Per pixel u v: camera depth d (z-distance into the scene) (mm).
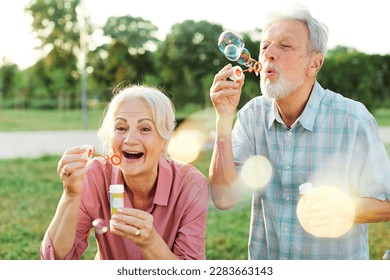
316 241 2914
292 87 2814
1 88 41875
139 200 2635
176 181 2604
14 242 5617
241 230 5977
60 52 39188
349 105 2908
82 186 2463
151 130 2434
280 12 2840
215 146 2883
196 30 33719
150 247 2363
